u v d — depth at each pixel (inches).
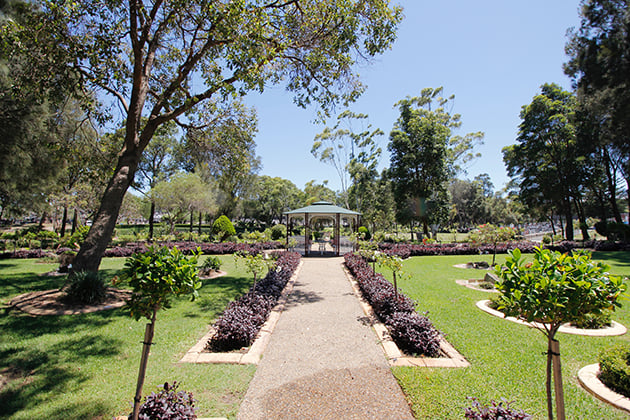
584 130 839.7
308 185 2170.3
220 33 276.5
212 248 674.2
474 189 2015.3
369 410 111.9
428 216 944.9
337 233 689.0
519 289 80.5
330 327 204.5
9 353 157.0
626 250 653.9
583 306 76.9
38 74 290.7
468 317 220.2
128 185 298.0
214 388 125.1
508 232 435.8
